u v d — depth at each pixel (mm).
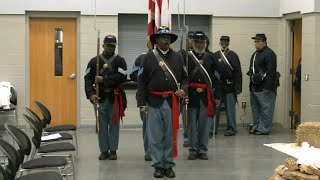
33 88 8969
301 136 7312
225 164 6199
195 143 6449
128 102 9094
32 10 8812
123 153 6898
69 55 9023
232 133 8539
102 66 6305
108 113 6398
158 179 5430
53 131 6332
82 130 8945
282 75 9336
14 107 8609
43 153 5230
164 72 5426
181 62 5559
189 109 6363
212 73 6387
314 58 8219
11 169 3762
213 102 6383
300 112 8930
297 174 4258
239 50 9320
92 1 8922
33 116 5602
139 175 5617
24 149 4465
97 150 7090
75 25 9008
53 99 9023
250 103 9023
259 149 7215
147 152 6398
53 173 4133
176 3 9133
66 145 5297
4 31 8789
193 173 5719
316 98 8242
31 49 8945
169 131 5473
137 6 9023
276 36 9367
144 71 5469
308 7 8320
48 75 9000
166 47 5473
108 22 8984
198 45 6297
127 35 9156
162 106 5426
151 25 6977
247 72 9070
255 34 9320
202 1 9195
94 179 5434
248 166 6086
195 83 6297
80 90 9000
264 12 9312
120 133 8641
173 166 5617
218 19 9250
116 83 6332
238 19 9297
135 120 9141
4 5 8742
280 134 8633
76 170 5844
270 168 5977
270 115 8602
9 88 8516
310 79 8312
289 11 8984
